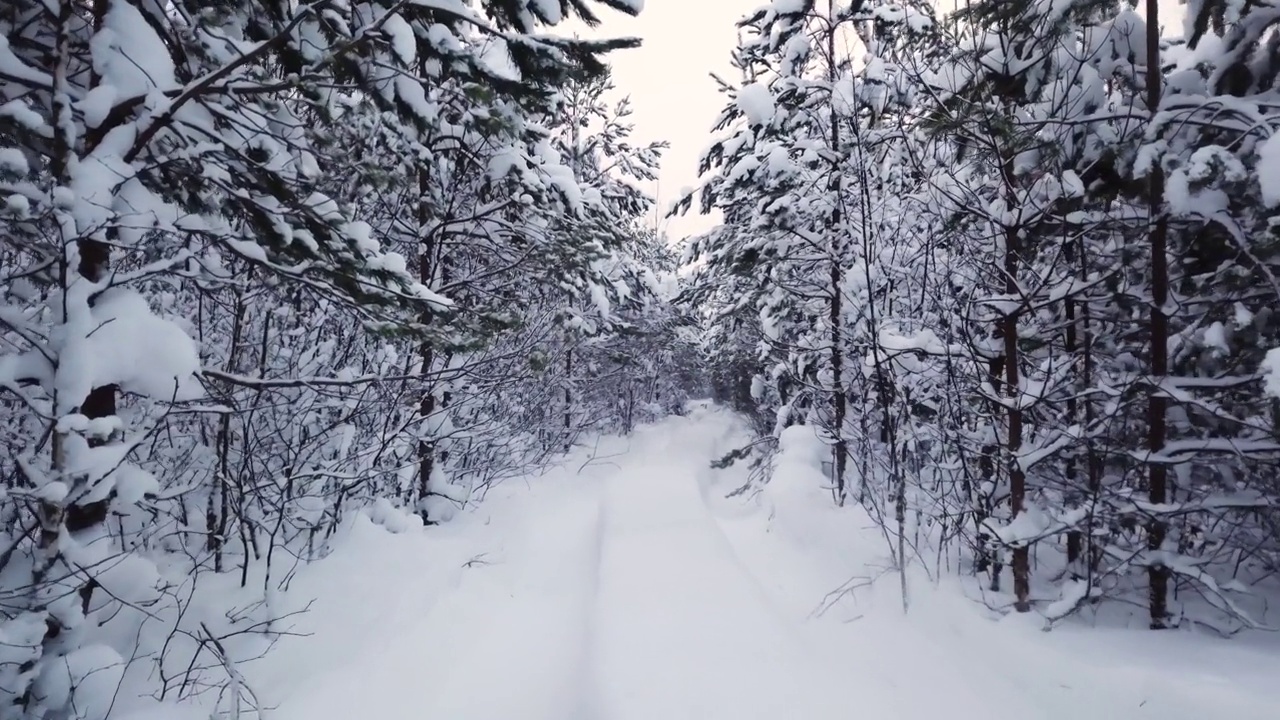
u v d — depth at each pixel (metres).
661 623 4.71
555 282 8.40
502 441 9.25
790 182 7.75
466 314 5.29
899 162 6.25
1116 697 3.33
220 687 3.54
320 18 3.62
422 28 4.26
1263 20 4.05
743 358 14.39
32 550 3.48
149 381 3.14
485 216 7.05
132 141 3.27
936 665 4.08
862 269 6.91
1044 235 4.80
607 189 13.16
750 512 8.73
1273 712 2.84
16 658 2.74
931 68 5.14
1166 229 4.20
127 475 3.17
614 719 3.52
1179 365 4.62
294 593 4.59
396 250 7.42
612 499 8.94
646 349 18.88
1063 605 4.13
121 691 3.33
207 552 5.20
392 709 3.76
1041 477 5.04
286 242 3.75
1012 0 4.24
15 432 4.20
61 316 3.07
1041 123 4.24
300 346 5.84
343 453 6.09
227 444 4.85
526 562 6.55
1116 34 4.38
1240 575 4.76
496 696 4.02
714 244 11.10
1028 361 5.50
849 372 7.64
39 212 3.06
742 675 3.96
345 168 4.63
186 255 3.61
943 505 5.11
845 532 6.48
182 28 3.75
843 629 4.80
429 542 6.14
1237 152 4.17
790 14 7.61
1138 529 5.02
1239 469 4.50
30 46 3.42
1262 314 4.28
